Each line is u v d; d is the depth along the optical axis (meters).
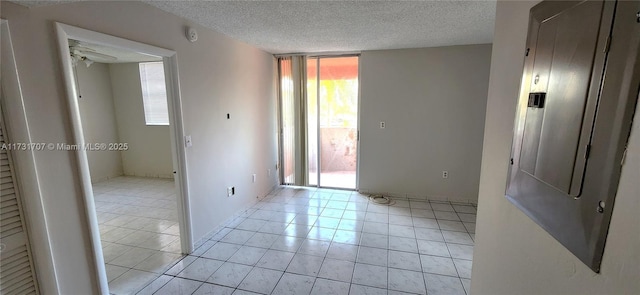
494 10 2.31
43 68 1.51
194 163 2.69
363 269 2.44
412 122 4.01
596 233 0.61
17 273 1.46
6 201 1.39
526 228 0.95
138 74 5.04
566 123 0.71
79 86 4.68
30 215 1.48
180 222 2.63
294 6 2.20
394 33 3.04
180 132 2.48
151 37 2.15
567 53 0.71
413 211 3.72
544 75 0.83
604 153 0.58
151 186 4.81
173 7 2.19
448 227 3.25
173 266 2.48
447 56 3.74
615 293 0.57
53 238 1.61
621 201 0.55
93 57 3.66
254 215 3.59
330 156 5.07
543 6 0.84
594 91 0.61
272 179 4.55
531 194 0.89
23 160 1.44
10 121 1.38
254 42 3.47
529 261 0.93
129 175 5.47
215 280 2.29
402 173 4.19
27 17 1.43
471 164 3.92
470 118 3.81
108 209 3.80
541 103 0.83
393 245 2.84
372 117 4.14
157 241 2.92
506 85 1.14
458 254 2.68
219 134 3.06
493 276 1.24
